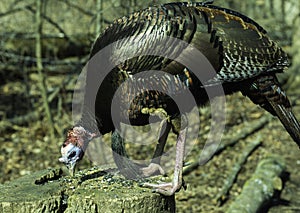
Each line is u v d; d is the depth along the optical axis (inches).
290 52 419.2
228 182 284.4
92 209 172.1
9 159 320.5
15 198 171.0
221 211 265.9
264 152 323.3
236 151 321.7
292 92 406.0
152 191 177.0
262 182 277.0
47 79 397.4
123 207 171.0
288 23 439.5
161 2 290.2
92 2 374.0
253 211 255.6
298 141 199.8
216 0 388.5
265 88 197.2
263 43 193.6
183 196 276.7
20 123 361.1
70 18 386.0
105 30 194.2
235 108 377.4
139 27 186.9
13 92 397.7
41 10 354.0
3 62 384.2
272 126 354.0
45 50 391.2
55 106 378.3
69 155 189.9
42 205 170.1
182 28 186.5
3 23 395.5
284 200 281.1
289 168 308.7
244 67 191.2
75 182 185.6
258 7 448.1
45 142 339.3
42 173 193.8
